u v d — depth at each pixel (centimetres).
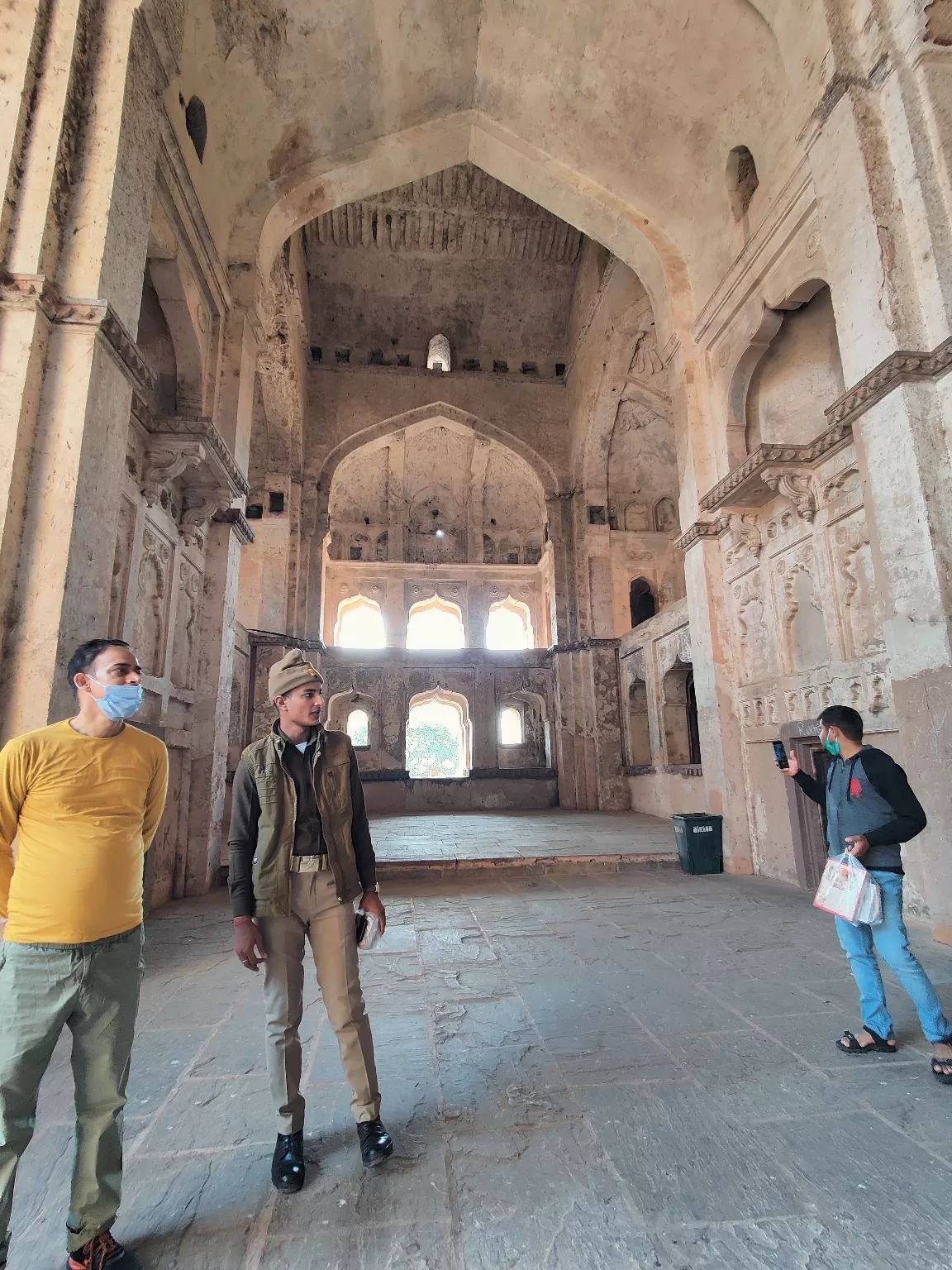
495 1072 284
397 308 1680
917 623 483
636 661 1449
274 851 226
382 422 1620
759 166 714
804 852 662
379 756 1599
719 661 811
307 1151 228
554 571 1639
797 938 482
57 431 384
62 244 409
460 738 1739
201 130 639
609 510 1664
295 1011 225
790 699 697
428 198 1510
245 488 730
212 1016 351
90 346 395
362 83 761
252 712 1310
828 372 740
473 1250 181
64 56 421
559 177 891
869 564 590
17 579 365
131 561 536
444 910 583
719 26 689
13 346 377
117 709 191
